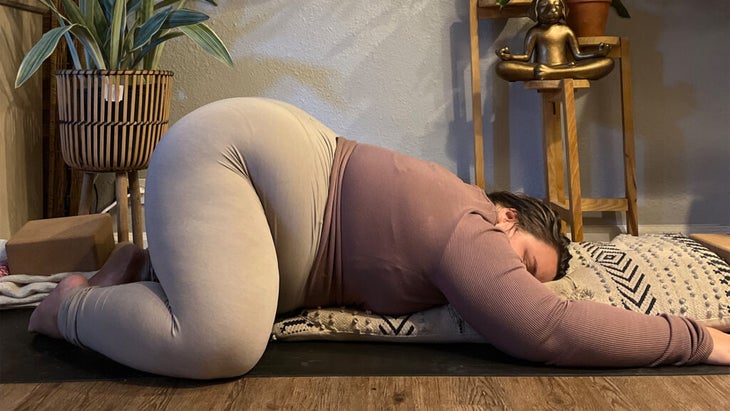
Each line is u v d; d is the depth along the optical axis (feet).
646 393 4.19
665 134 9.48
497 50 8.68
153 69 8.39
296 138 4.58
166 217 4.28
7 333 5.32
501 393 4.20
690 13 9.32
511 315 4.27
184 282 4.16
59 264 6.30
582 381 4.36
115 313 4.32
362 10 9.51
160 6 8.65
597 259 5.59
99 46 7.93
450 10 9.47
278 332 5.04
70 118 7.75
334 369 4.58
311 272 4.79
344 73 9.61
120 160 7.86
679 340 4.46
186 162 4.35
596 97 9.46
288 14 9.53
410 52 9.55
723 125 9.45
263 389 4.26
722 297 5.09
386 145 9.69
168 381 4.38
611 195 9.59
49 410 3.97
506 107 9.55
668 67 9.39
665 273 5.29
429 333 4.95
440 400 4.11
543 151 9.52
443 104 9.59
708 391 4.21
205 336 4.10
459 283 4.33
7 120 8.11
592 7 8.73
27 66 7.23
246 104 4.59
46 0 7.80
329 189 4.70
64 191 9.28
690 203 9.55
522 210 4.95
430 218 4.44
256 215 4.39
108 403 4.06
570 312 4.32
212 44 8.20
